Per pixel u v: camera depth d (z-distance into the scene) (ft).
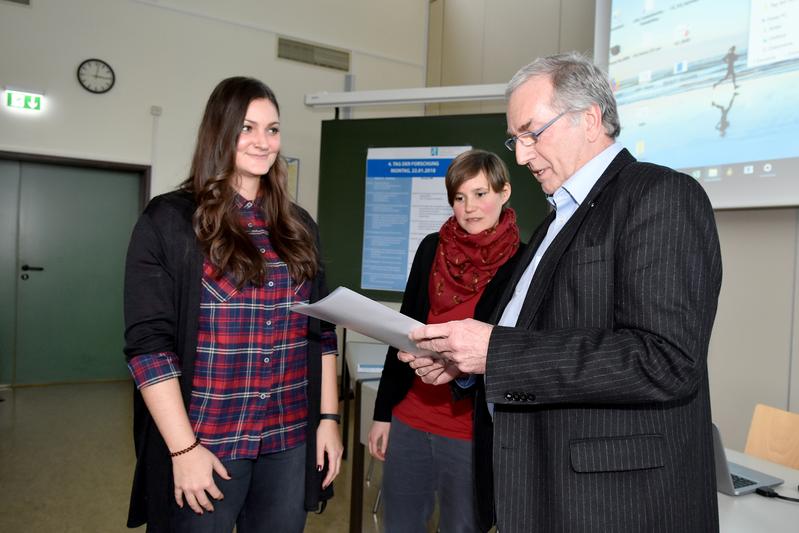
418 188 11.17
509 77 16.14
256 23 18.17
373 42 20.02
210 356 3.63
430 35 20.48
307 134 19.15
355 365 9.08
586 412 2.98
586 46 13.44
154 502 3.55
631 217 2.95
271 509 3.97
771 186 7.18
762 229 8.25
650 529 2.85
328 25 19.29
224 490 3.66
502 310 4.08
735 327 8.60
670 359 2.65
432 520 8.52
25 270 16.79
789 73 6.99
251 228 3.92
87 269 17.53
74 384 17.35
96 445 11.81
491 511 4.40
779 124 7.11
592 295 3.03
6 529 8.09
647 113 8.76
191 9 17.21
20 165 16.51
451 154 10.94
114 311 17.92
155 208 3.67
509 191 5.37
